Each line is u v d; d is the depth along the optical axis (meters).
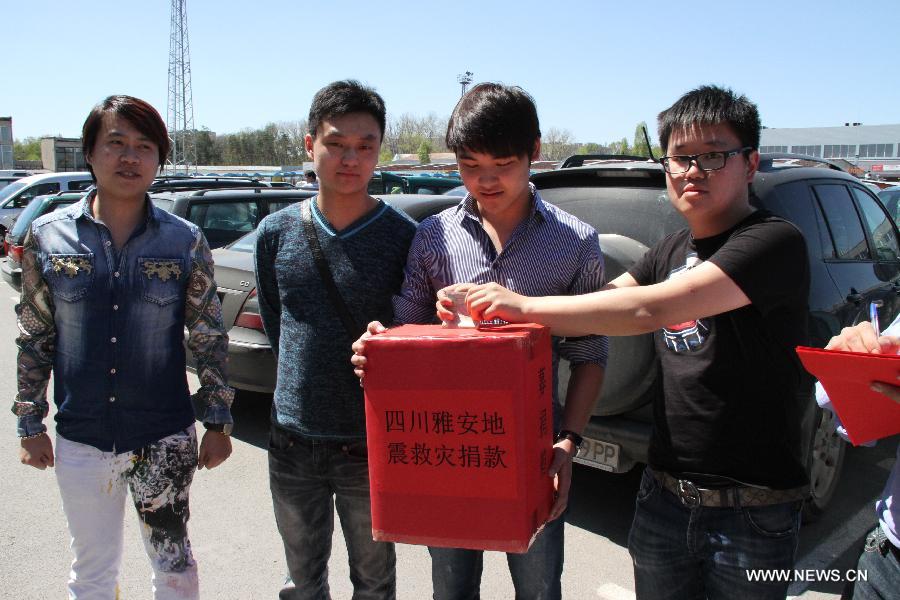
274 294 2.24
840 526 3.47
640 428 3.03
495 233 1.97
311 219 2.11
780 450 1.69
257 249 2.21
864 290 3.85
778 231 1.64
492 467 1.57
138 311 2.12
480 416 1.56
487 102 1.77
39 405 2.18
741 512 1.69
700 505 1.72
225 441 2.32
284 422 2.13
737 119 1.70
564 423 1.93
